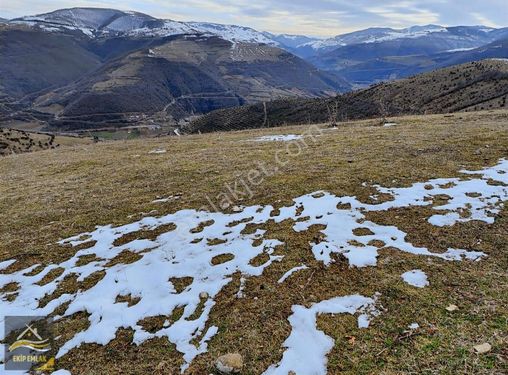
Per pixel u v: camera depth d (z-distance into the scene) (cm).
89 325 648
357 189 1099
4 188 1602
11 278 809
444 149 1455
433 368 473
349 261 734
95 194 1346
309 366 504
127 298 709
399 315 578
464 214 889
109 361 562
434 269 686
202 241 891
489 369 461
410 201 985
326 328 570
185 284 733
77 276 793
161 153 2119
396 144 1636
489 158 1281
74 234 1003
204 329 605
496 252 723
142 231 974
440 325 546
